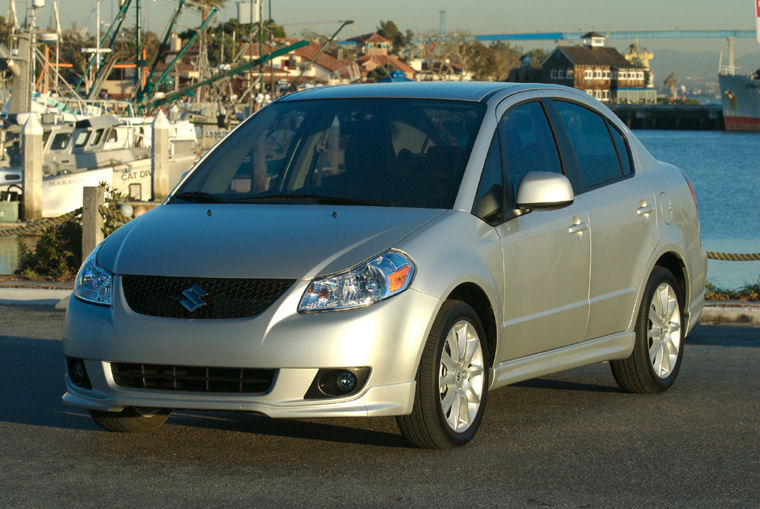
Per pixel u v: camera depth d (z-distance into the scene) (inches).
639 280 375.2
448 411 297.0
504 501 251.6
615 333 368.5
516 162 331.3
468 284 298.4
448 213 301.4
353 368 272.4
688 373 427.8
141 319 281.4
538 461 287.3
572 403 367.6
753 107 7770.7
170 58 5546.3
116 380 285.7
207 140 2427.4
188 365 275.1
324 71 7096.5
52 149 1849.2
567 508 246.8
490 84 355.6
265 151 341.1
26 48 2037.4
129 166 1819.6
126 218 724.0
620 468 281.3
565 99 369.7
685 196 414.6
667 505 249.6
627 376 379.6
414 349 278.5
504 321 312.3
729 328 576.4
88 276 298.5
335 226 293.3
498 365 316.2
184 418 341.4
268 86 5516.7
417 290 280.4
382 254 281.0
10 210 1696.6
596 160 371.2
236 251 285.6
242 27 5526.6
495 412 351.6
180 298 280.8
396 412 277.9
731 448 304.0
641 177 390.3
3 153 1843.0
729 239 1786.4
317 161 330.0
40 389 391.5
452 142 322.3
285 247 284.2
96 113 2314.2
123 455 293.9
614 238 362.6
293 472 275.4
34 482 267.1
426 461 285.7
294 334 270.7
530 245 322.3
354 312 273.3
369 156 325.1
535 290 325.4
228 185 332.2
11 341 509.7
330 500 251.6
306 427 326.0
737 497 256.2
